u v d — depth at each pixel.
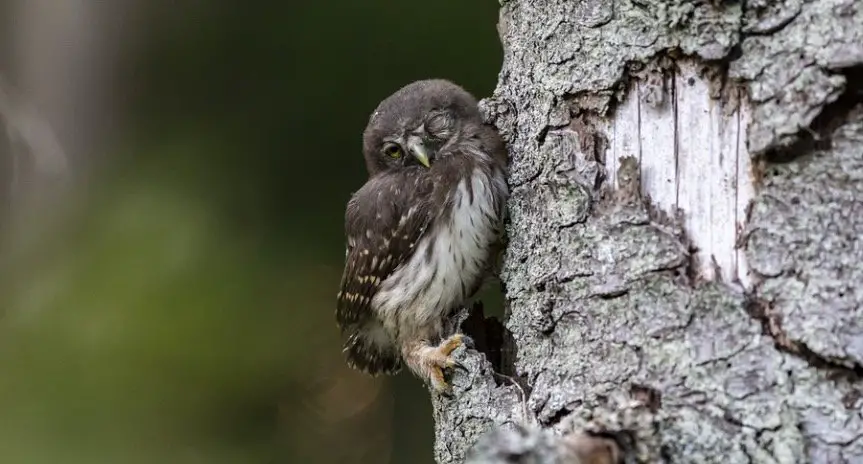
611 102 6.43
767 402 5.70
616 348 6.21
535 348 6.91
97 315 11.79
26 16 15.14
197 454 11.68
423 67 13.70
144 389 11.69
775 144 5.72
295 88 13.98
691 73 6.09
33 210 13.89
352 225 9.55
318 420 13.30
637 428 5.78
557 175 6.67
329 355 13.54
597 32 6.47
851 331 5.54
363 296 9.30
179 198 13.02
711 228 6.02
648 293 6.14
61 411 11.42
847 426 5.53
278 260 13.18
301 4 14.04
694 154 6.08
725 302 5.88
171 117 14.38
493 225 8.24
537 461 5.15
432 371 7.88
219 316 12.11
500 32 7.90
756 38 5.80
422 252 8.73
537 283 6.83
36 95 14.98
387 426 14.75
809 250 5.66
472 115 9.23
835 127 5.67
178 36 14.65
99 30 14.94
